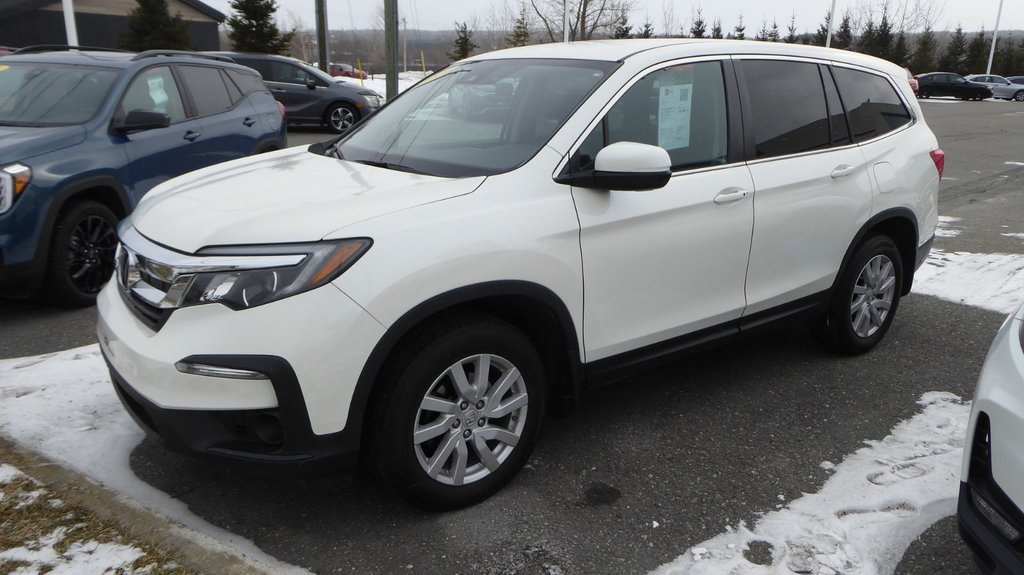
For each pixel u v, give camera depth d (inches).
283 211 105.0
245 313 95.6
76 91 227.3
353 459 103.2
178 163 244.7
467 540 110.0
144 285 106.2
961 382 168.4
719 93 143.8
